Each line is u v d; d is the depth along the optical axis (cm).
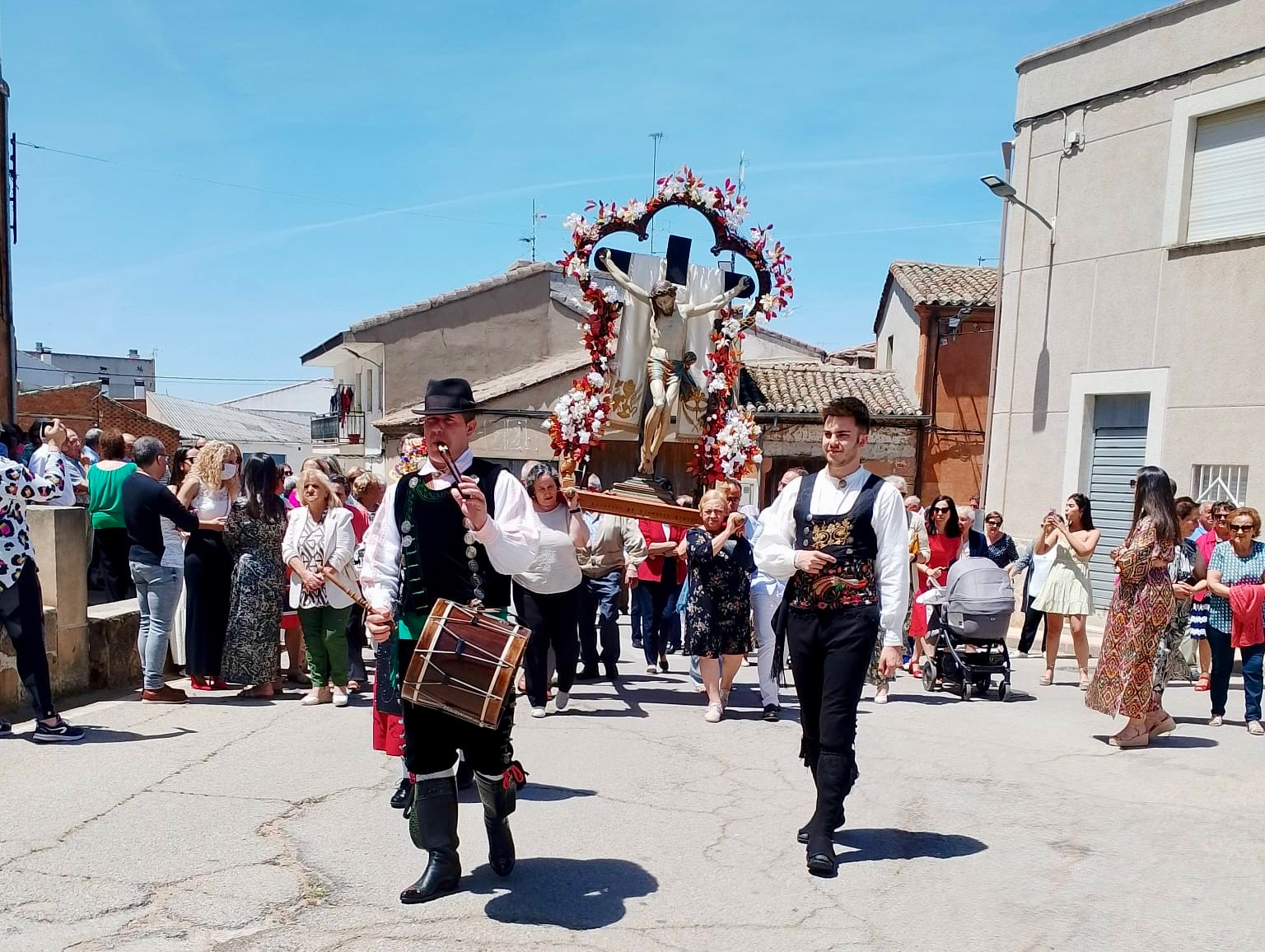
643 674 969
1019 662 1100
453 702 372
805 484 471
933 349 2111
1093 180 1302
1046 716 799
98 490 839
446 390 410
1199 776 608
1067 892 420
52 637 700
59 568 704
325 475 740
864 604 447
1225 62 1155
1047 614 966
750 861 447
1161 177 1223
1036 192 1377
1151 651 672
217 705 719
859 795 557
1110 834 495
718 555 738
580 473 1008
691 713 774
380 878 412
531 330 2697
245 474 745
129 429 3428
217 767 560
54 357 6512
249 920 370
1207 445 1174
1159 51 1224
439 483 412
